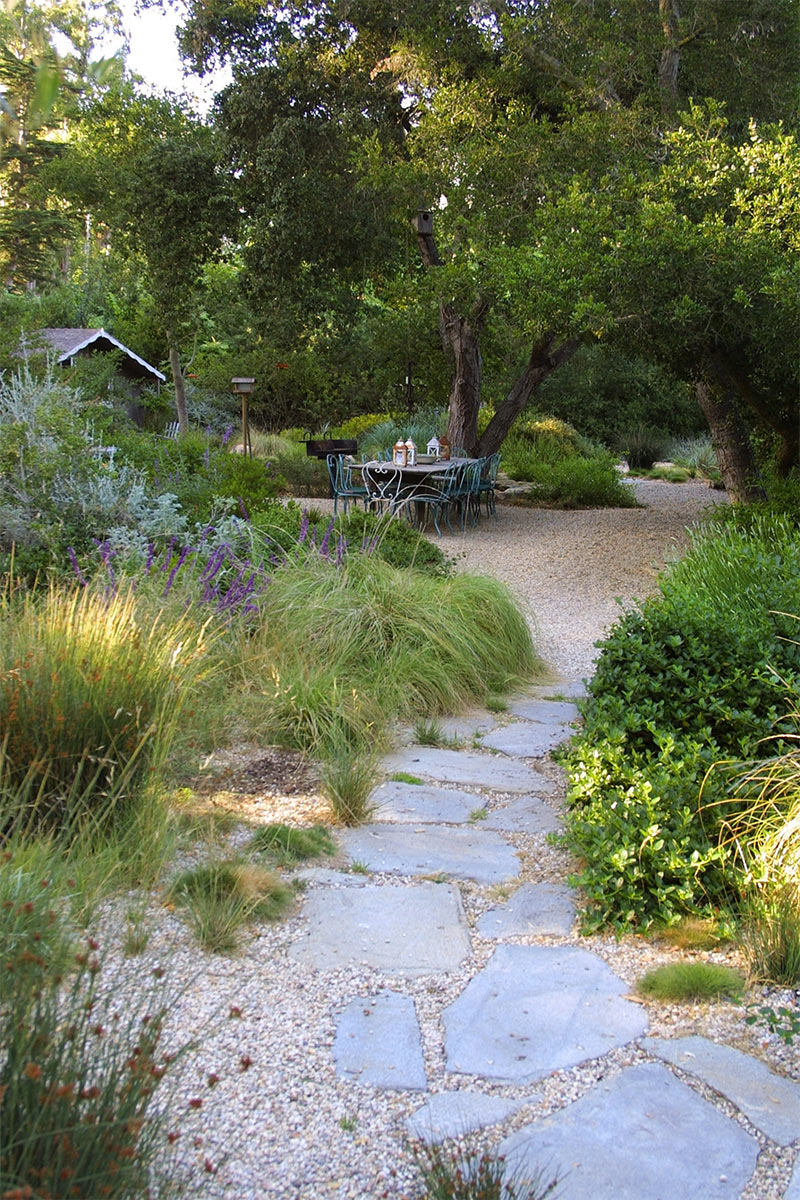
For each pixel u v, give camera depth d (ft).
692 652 14.84
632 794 11.30
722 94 41.65
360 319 53.98
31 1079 5.52
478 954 9.67
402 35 41.45
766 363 35.91
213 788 13.41
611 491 51.83
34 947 7.90
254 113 43.88
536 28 37.76
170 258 49.70
